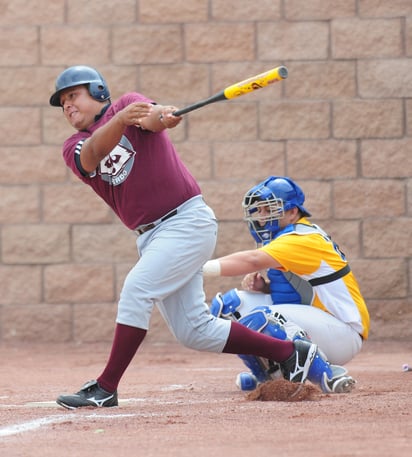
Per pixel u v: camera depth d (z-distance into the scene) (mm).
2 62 43688
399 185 42594
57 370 33000
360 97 42781
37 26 43594
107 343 42875
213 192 42875
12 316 43344
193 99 43219
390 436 15281
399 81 42781
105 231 43156
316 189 42719
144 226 20125
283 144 42812
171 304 20625
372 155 42688
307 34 42938
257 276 23906
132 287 19766
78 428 17000
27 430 17000
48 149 43406
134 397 22984
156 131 19312
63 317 43219
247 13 43156
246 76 43094
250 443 14875
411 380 26141
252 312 22203
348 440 14938
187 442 15141
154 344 42594
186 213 20047
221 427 16656
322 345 22969
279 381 20766
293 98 42844
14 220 43375
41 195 43344
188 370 32375
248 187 42812
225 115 42969
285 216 23578
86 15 43469
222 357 37688
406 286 42406
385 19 42812
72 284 43188
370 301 42469
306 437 15305
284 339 22031
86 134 20234
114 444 15141
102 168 19922
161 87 43281
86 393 20188
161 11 43344
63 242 43281
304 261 22781
